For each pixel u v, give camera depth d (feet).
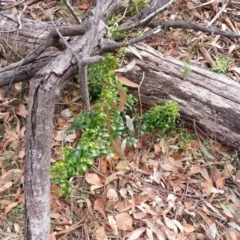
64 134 4.05
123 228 3.58
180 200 3.78
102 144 3.52
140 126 4.09
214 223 3.66
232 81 4.14
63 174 3.32
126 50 3.87
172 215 3.68
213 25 5.05
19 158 3.92
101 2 3.35
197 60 4.69
